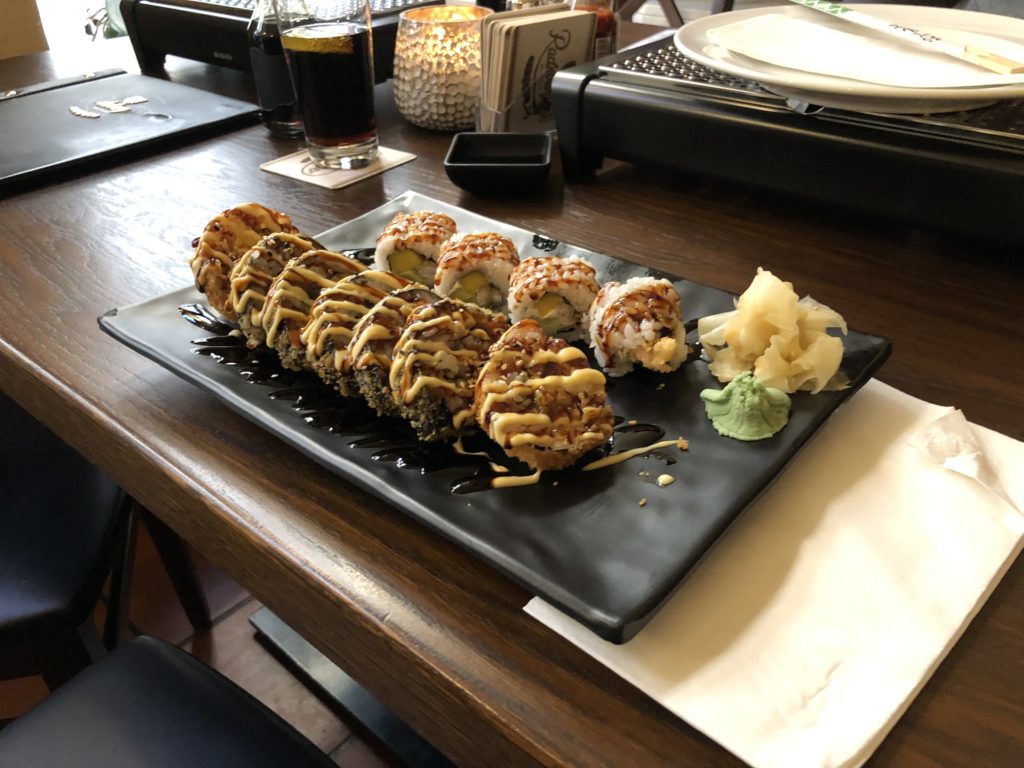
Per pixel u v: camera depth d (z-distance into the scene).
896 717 0.23
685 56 0.54
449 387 0.32
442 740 0.27
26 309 0.46
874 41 0.50
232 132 0.72
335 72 0.59
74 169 0.63
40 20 1.12
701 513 0.28
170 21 0.79
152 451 0.35
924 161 0.43
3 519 0.51
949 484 0.30
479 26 0.65
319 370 0.35
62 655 0.48
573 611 0.25
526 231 0.49
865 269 0.47
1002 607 0.27
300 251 0.40
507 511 0.29
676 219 0.54
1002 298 0.44
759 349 0.34
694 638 0.25
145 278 0.48
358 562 0.29
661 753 0.23
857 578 0.27
